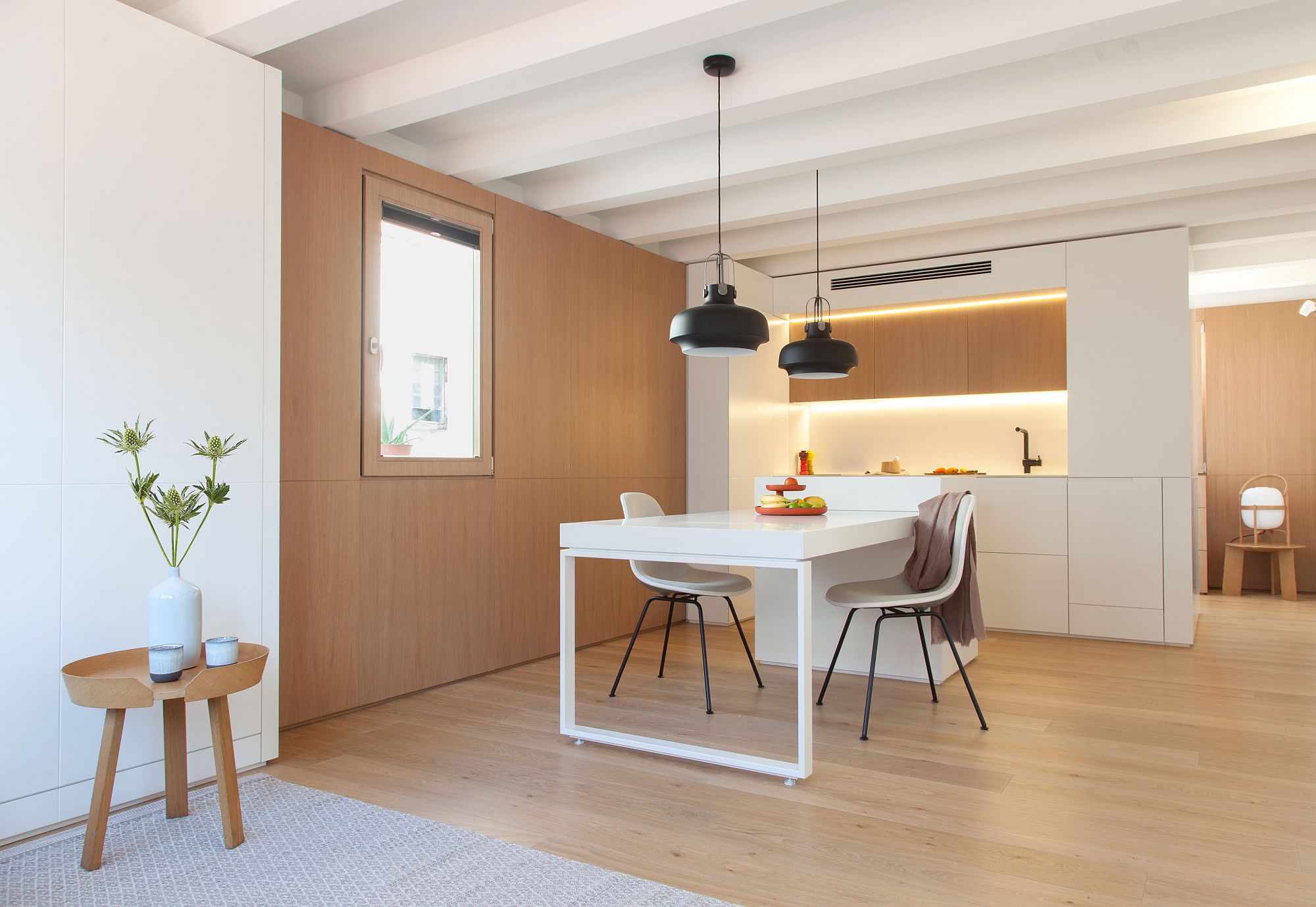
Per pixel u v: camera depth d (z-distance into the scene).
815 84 3.36
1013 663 4.57
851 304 6.12
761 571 4.59
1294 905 1.99
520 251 4.62
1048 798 2.65
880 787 2.75
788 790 2.73
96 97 2.55
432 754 3.10
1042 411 5.99
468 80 3.32
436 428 4.12
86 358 2.51
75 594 2.48
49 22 2.44
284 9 2.74
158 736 2.70
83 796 2.51
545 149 4.02
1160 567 5.13
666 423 5.84
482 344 4.36
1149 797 2.65
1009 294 5.66
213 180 2.86
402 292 3.95
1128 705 3.73
